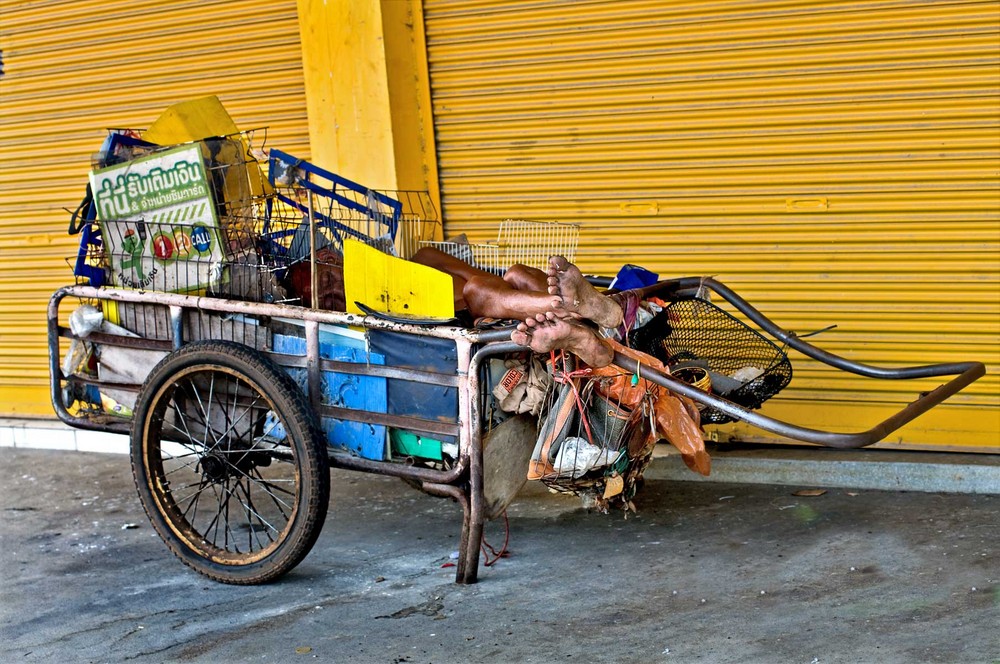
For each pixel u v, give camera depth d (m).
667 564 4.31
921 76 5.04
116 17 6.58
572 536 4.74
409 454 4.22
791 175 5.35
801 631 3.58
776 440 5.59
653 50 5.46
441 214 6.12
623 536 4.70
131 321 4.59
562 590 4.10
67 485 6.12
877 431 3.57
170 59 6.53
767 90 5.30
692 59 5.40
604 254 5.78
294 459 4.13
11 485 6.17
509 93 5.81
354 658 3.62
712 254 5.56
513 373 4.11
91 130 6.83
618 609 3.88
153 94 6.64
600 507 4.50
